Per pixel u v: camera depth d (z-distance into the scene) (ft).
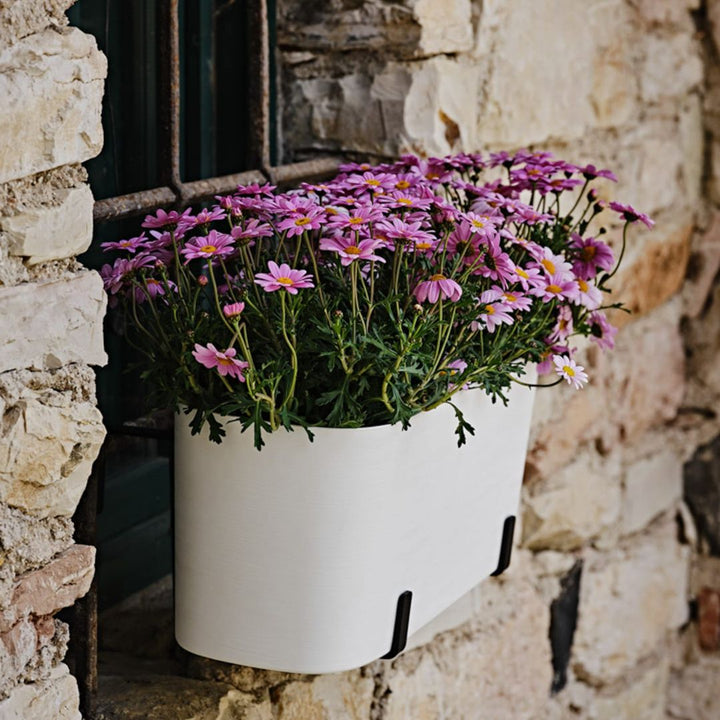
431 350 5.24
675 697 11.12
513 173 6.31
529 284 5.77
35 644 4.62
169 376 5.15
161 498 6.89
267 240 6.26
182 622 5.36
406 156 6.26
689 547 11.09
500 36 7.48
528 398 6.39
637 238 9.64
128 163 6.42
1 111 4.15
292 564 5.03
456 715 7.78
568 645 9.30
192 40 6.68
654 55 9.61
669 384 10.64
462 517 5.93
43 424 4.45
